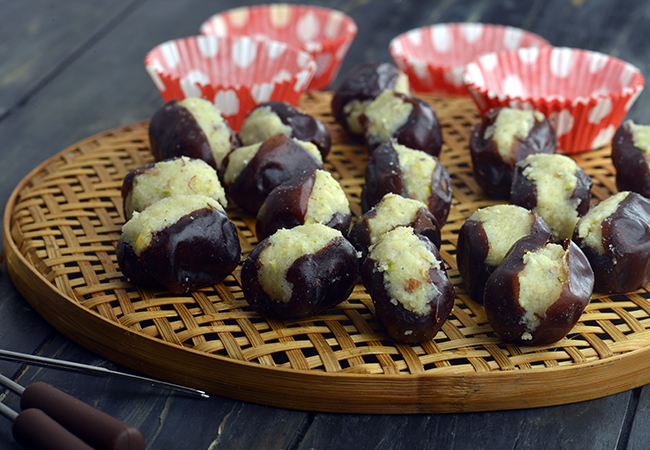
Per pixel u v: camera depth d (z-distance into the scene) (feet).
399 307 1.35
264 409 1.34
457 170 1.65
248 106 1.73
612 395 1.37
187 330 1.36
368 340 1.37
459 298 1.44
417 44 2.00
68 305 1.39
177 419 1.33
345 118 1.69
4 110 1.87
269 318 1.39
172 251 1.39
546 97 1.81
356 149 1.70
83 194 1.56
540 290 1.34
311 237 1.39
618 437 1.33
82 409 1.27
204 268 1.42
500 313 1.35
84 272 1.43
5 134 1.81
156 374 1.36
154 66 1.73
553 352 1.36
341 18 2.03
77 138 1.81
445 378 1.33
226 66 1.85
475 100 1.72
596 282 1.43
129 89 1.96
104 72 2.01
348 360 1.34
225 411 1.34
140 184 1.49
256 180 1.52
